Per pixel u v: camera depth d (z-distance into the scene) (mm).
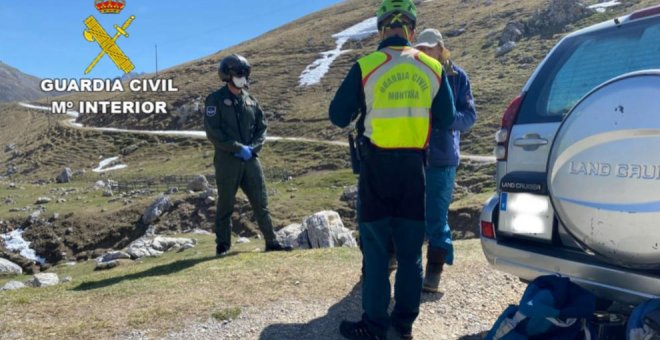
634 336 2582
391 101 3395
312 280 5035
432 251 4598
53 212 33594
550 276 3062
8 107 134625
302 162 54094
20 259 29266
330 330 3914
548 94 3430
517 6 92688
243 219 30391
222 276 5258
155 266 6184
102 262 12609
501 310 4352
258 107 7090
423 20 105375
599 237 2736
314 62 98188
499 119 49562
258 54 113250
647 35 3141
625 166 2600
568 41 3559
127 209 32594
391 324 3773
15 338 3824
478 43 79375
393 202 3516
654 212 2518
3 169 79750
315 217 9734
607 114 2688
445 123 3658
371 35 108375
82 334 3902
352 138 3672
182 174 56188
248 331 3932
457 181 36500
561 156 2865
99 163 71312
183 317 4176
